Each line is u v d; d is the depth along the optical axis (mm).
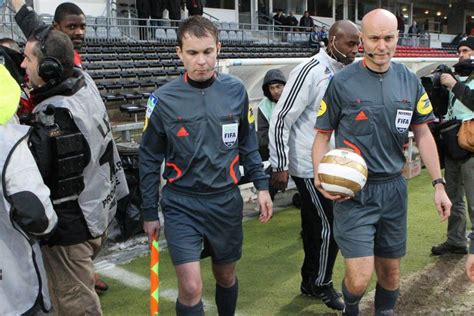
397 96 2299
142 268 3715
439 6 33188
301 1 24172
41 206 1670
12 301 1688
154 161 2320
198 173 2221
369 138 2309
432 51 23688
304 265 3197
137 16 15352
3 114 1649
